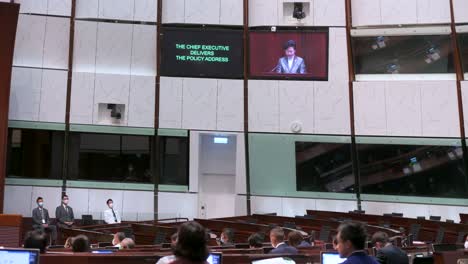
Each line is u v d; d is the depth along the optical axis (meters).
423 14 17.05
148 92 16.47
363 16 17.23
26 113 15.75
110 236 10.65
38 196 15.42
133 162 16.22
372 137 16.62
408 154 16.48
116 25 16.64
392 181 16.41
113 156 16.14
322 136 16.69
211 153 16.98
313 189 16.50
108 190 15.88
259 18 17.14
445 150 16.39
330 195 16.41
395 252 5.70
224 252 5.88
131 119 16.30
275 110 16.78
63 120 15.96
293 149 16.66
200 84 16.69
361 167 16.50
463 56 16.84
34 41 16.11
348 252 3.64
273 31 17.00
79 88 16.16
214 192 16.92
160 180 16.23
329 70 16.91
